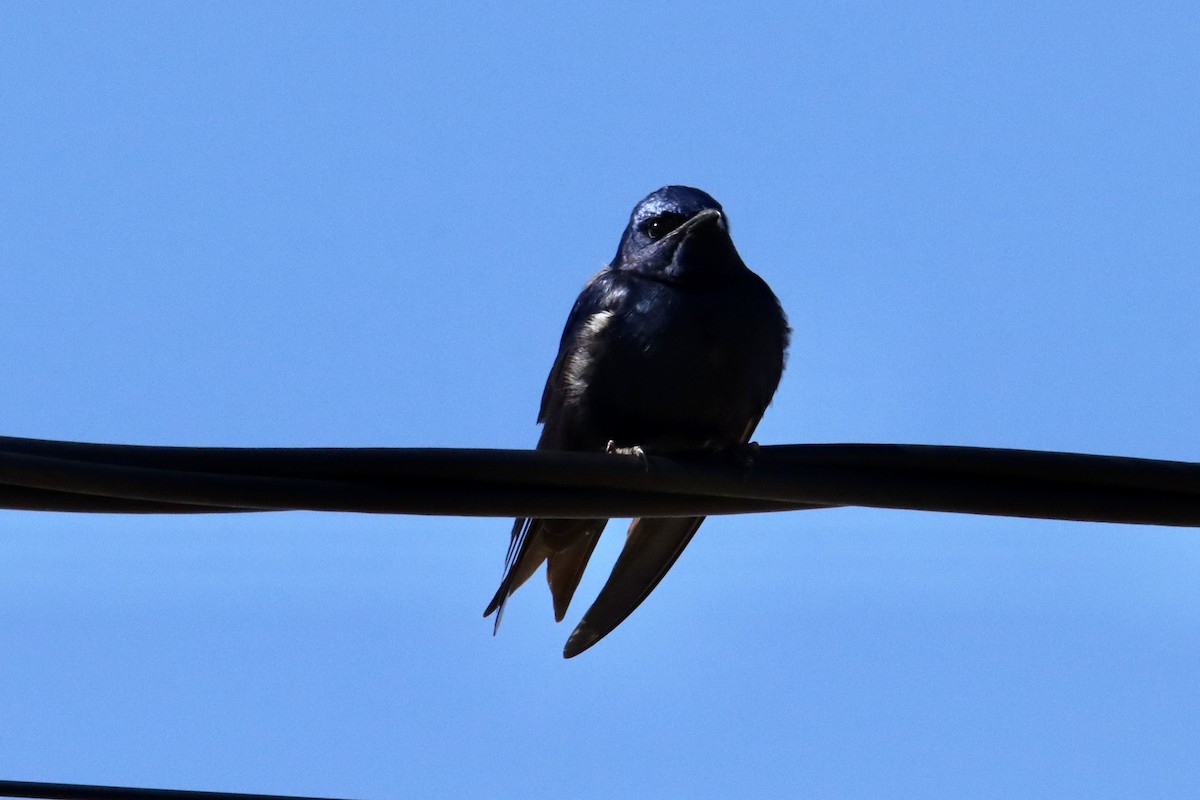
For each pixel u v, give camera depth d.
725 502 10.08
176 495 9.08
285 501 9.27
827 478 9.98
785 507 10.23
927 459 9.97
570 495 9.77
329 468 9.35
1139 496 10.02
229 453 9.22
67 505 9.13
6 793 10.23
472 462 9.54
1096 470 9.95
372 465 9.41
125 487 9.01
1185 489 9.98
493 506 9.64
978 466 9.99
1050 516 10.05
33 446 9.01
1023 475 10.00
